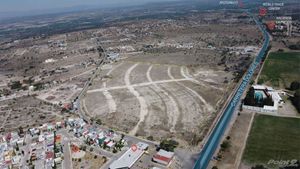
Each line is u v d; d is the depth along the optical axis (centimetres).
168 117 14525
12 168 10881
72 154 11506
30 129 13825
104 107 16362
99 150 11738
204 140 12044
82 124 14038
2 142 13025
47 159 11131
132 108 15925
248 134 11994
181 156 10925
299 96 14488
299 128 12375
